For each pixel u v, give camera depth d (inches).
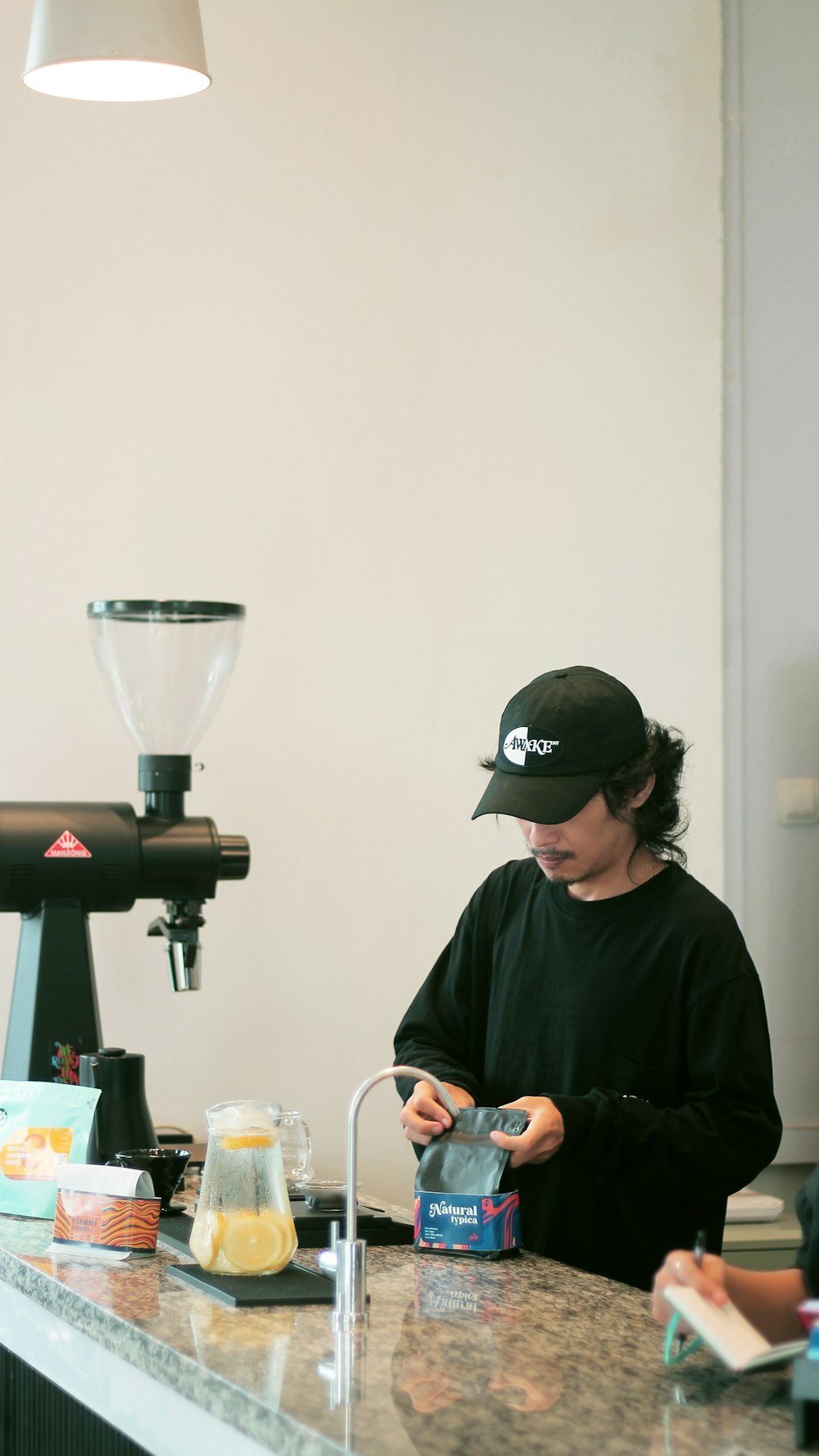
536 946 78.4
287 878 114.8
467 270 120.0
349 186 117.3
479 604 119.9
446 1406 45.8
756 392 129.6
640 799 73.6
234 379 114.7
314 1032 114.9
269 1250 61.1
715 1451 42.4
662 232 125.0
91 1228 65.9
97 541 111.6
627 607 123.6
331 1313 56.6
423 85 119.1
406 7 118.6
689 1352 50.8
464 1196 66.3
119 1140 76.3
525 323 121.5
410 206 118.7
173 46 70.6
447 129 119.6
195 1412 50.5
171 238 113.5
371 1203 78.0
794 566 130.3
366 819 116.6
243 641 114.5
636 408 124.1
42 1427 65.7
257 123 115.2
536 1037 77.0
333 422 116.8
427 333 119.1
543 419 121.8
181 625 88.1
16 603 109.8
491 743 119.6
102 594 111.6
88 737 111.1
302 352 116.1
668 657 124.5
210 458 114.1
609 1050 74.2
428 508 118.8
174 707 89.5
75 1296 59.2
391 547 117.9
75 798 110.7
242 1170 61.9
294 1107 114.3
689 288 125.6
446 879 118.3
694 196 125.9
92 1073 77.3
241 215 115.0
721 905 75.0
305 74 116.3
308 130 116.4
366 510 117.4
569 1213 73.6
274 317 115.6
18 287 110.2
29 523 110.2
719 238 126.3
